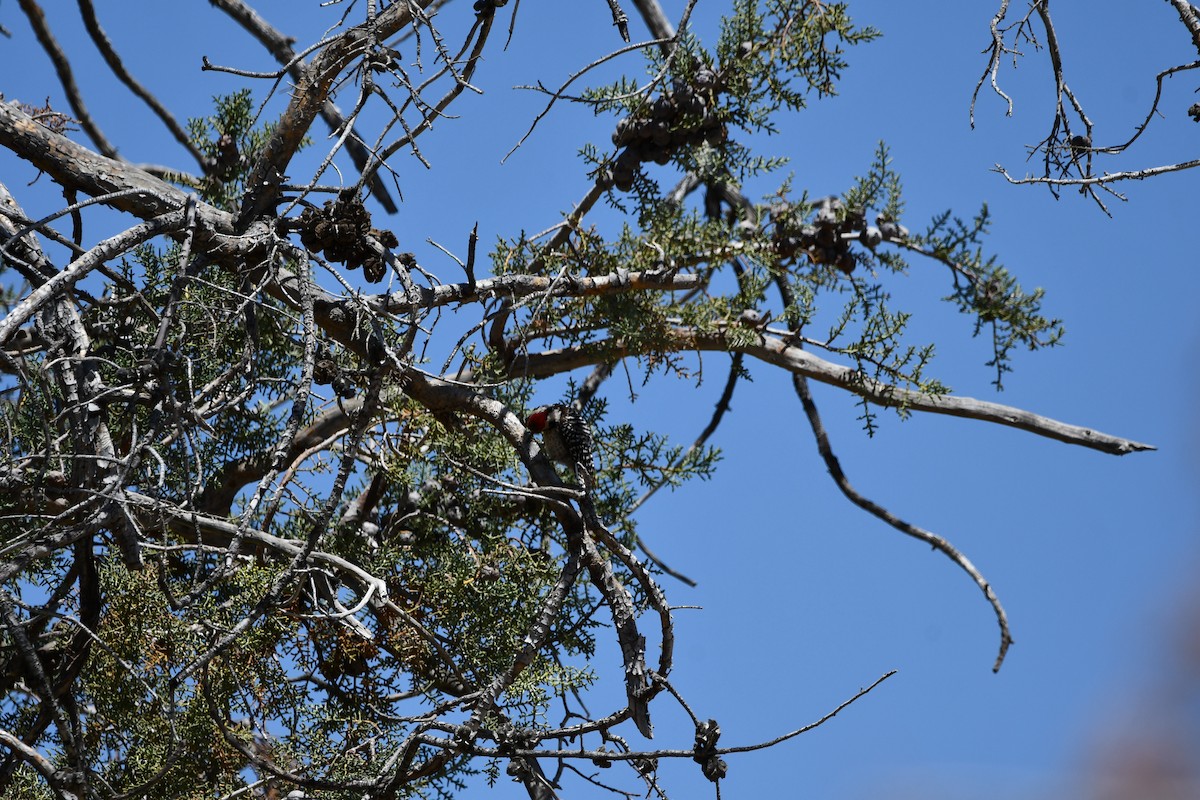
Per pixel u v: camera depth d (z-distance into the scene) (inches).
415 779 759.1
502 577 857.5
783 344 1000.9
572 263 938.1
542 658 824.9
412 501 900.0
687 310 961.5
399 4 717.9
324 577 788.0
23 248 686.5
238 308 652.7
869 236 1007.6
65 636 768.3
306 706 777.6
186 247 643.5
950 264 1051.3
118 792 725.3
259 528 784.3
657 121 923.4
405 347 721.6
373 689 827.4
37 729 739.4
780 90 940.0
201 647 733.9
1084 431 1029.8
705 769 637.3
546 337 957.2
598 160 935.7
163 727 732.7
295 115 709.9
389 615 823.7
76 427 634.2
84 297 707.4
